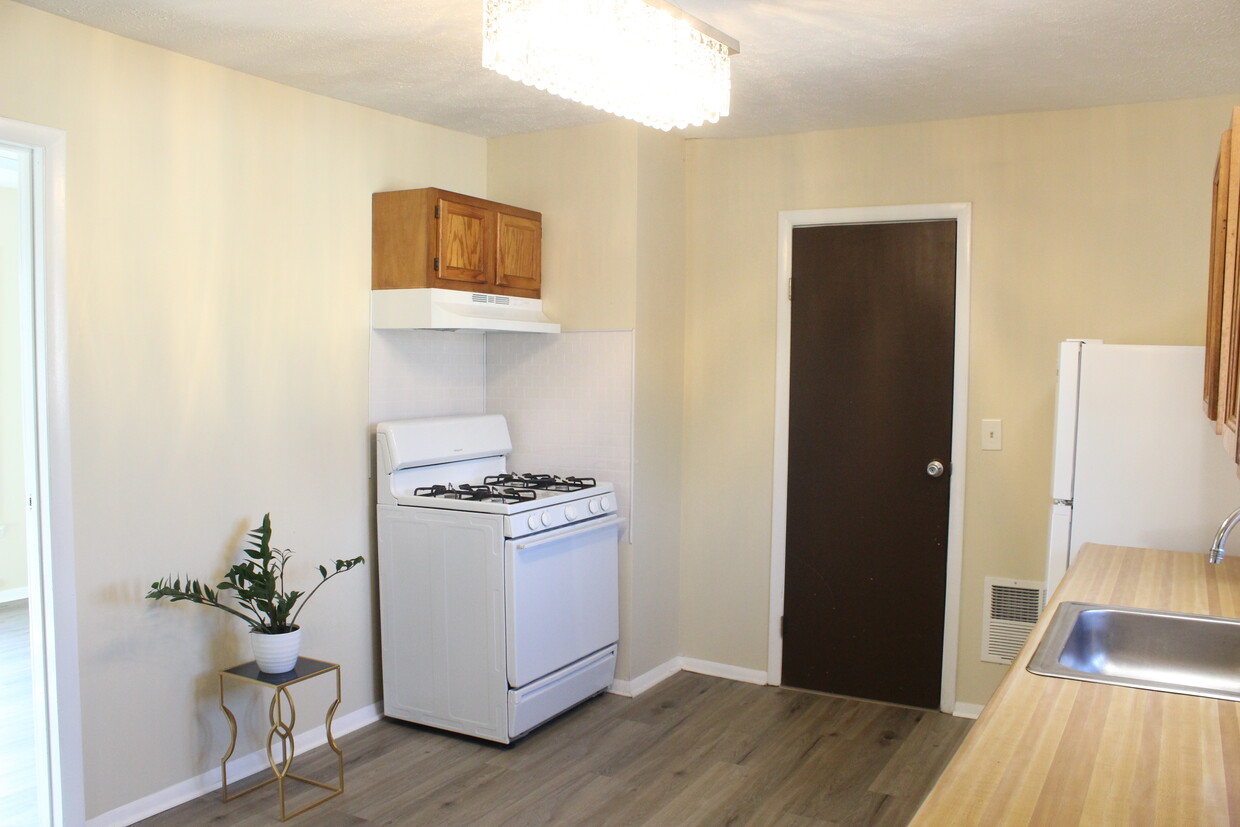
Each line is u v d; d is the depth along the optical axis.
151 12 2.54
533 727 3.45
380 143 3.60
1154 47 2.78
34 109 2.53
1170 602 2.08
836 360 3.94
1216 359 2.23
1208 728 1.34
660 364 4.03
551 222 3.99
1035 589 3.64
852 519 3.94
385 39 2.76
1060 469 2.97
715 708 3.81
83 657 2.68
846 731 3.57
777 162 4.02
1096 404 2.92
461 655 3.38
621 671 3.95
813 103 3.47
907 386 3.81
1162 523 2.87
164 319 2.86
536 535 3.36
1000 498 3.69
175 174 2.88
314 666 3.03
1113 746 1.27
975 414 3.71
